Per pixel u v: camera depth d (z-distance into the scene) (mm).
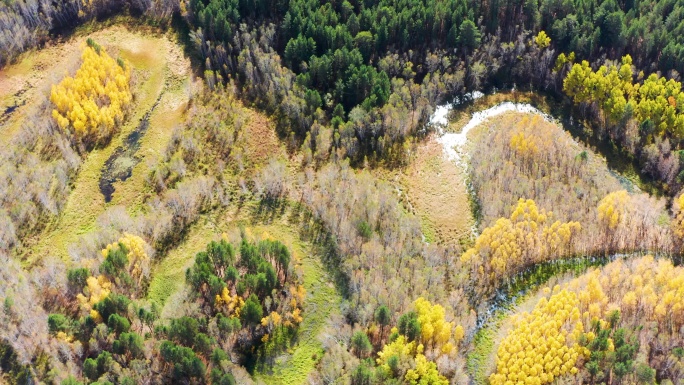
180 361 62250
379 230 81375
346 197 83562
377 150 94625
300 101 93938
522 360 67312
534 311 72812
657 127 96375
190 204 82750
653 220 86312
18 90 95625
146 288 74625
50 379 63562
